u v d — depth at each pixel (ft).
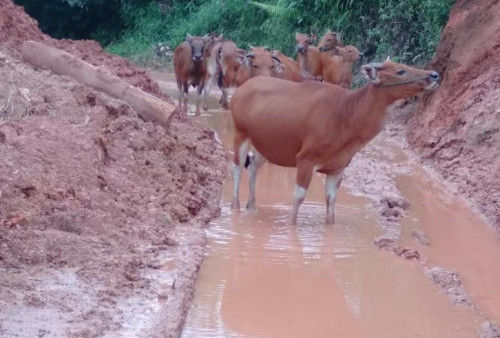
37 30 56.24
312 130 34.65
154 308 25.27
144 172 37.50
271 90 36.19
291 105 35.27
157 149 40.11
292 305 27.45
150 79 55.77
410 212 39.37
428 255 33.06
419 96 61.82
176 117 49.55
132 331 23.53
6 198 30.09
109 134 38.65
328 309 27.25
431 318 26.73
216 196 39.37
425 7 72.43
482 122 46.42
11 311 23.45
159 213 33.81
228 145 52.13
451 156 47.39
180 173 39.65
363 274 30.60
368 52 83.10
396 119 62.39
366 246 33.76
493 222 37.81
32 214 29.78
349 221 37.24
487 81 49.85
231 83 67.92
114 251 29.17
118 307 25.02
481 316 27.04
